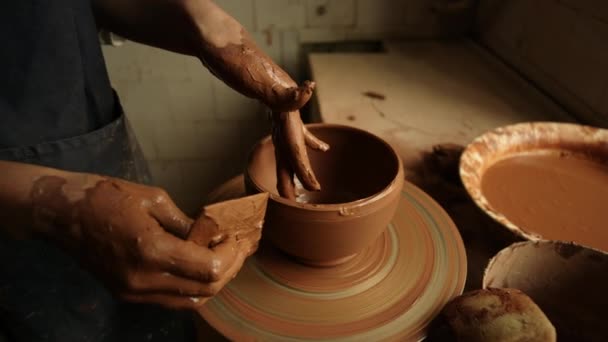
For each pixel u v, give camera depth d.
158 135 2.22
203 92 2.07
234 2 1.86
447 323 0.60
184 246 0.45
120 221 0.46
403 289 0.68
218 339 0.67
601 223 0.83
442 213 0.82
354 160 0.82
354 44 2.00
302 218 0.61
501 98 1.40
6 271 0.71
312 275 0.70
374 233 0.67
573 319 0.71
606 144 1.00
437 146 1.07
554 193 0.91
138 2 0.72
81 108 0.75
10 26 0.63
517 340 0.54
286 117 0.65
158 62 1.98
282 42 1.97
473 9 1.88
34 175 0.49
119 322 0.86
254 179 0.67
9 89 0.67
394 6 1.88
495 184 0.93
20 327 0.77
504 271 0.70
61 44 0.68
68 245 0.48
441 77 1.57
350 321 0.63
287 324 0.63
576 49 1.25
